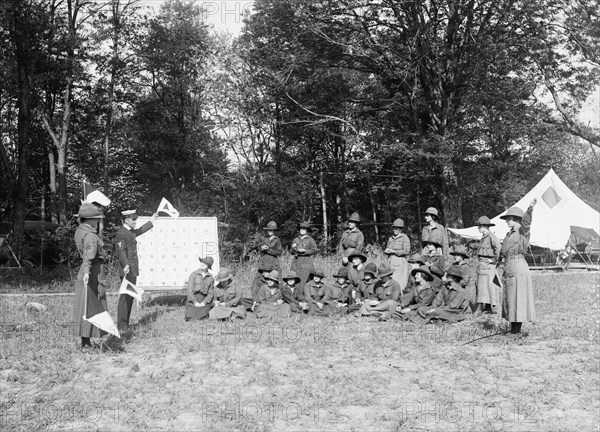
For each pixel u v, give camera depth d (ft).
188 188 132.98
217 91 122.42
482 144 112.98
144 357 29.12
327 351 30.04
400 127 111.24
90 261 29.78
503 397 22.50
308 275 44.88
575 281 61.31
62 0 106.93
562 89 102.78
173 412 20.66
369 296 42.86
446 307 40.01
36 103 109.70
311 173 143.13
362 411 20.93
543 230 79.30
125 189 150.00
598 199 119.24
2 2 84.12
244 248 99.71
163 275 46.65
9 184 94.22
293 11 105.40
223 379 25.03
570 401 22.13
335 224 147.33
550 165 118.52
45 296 54.03
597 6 95.35
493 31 99.71
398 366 26.99
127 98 131.95
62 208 119.75
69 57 98.78
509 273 33.76
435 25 101.30
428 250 49.14
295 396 22.31
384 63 108.37
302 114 116.78
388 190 145.79
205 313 40.37
